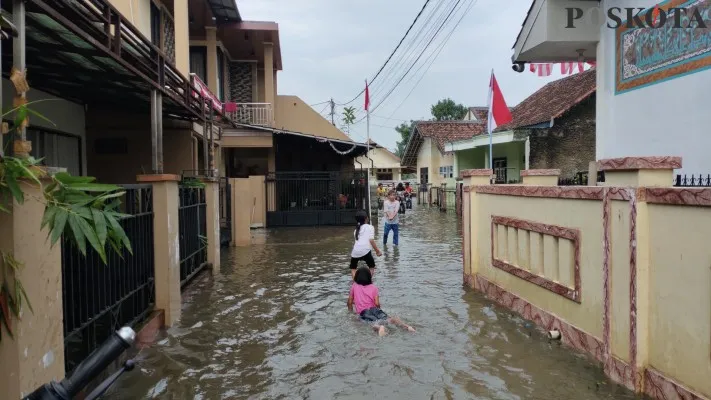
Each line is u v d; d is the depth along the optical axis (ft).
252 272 31.71
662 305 12.54
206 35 57.98
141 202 18.92
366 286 21.53
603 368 14.80
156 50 21.59
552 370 15.12
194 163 44.06
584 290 16.15
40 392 5.29
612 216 14.34
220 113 44.96
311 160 75.77
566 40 28.50
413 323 20.26
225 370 15.51
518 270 21.22
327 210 63.41
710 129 20.20
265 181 62.23
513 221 21.74
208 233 31.45
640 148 24.45
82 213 8.98
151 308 19.80
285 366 15.84
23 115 9.16
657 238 12.74
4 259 8.63
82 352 14.38
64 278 12.59
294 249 42.34
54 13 12.71
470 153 86.12
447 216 77.36
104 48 16.02
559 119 56.03
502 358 16.26
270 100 65.41
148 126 39.96
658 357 12.68
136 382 14.55
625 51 25.62
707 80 20.36
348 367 15.72
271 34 60.95
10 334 8.83
